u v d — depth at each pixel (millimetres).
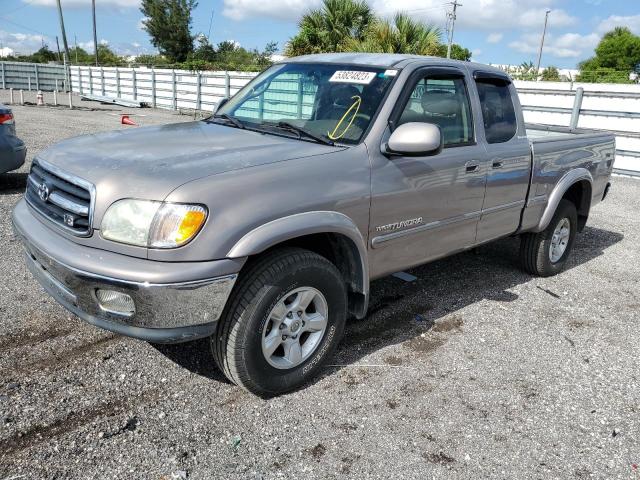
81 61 62344
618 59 64625
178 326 2660
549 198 4977
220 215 2648
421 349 3812
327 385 3305
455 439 2891
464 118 4066
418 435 2902
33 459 2537
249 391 3053
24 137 12211
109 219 2645
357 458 2705
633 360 3830
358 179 3234
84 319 2797
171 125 3977
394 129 3480
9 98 26328
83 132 13805
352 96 3619
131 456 2605
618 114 11773
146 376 3258
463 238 4207
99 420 2840
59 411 2881
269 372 3025
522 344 3973
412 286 4945
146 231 2570
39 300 4098
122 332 2689
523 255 5293
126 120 6789
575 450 2859
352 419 2998
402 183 3492
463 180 3961
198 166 2805
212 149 3109
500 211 4457
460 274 5328
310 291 3098
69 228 2795
